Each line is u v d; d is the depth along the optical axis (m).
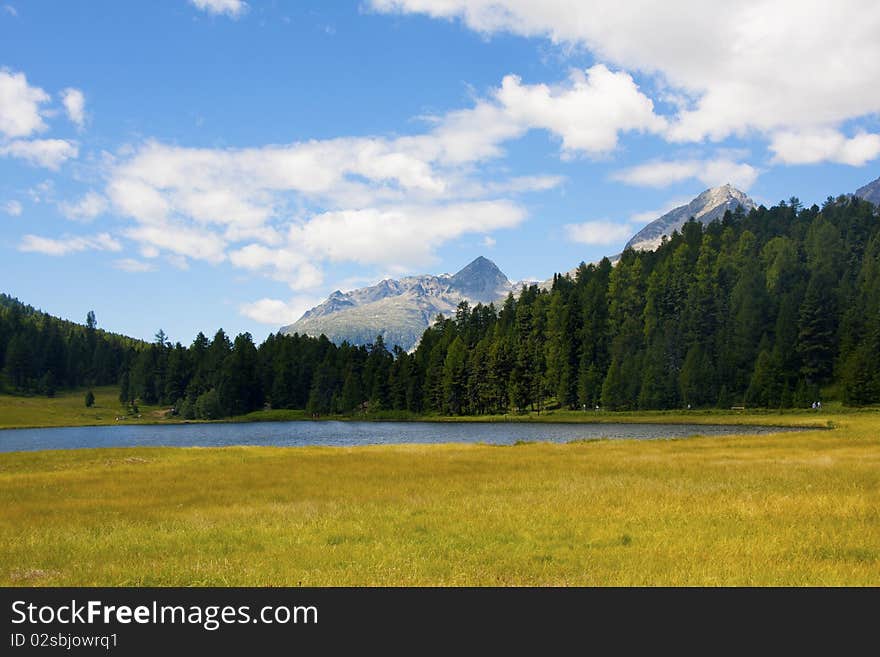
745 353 161.00
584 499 23.75
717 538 16.94
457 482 30.50
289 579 14.20
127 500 27.31
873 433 59.59
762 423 114.44
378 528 19.42
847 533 17.06
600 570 14.19
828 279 175.38
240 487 30.97
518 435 104.06
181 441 107.06
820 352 153.88
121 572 15.48
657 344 166.50
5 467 43.38
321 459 45.88
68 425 176.25
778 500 22.17
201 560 16.30
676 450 46.72
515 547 16.50
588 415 156.12
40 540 19.30
